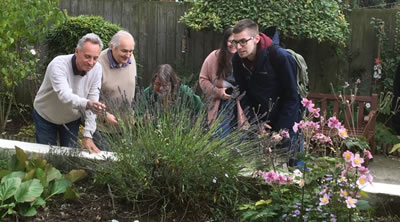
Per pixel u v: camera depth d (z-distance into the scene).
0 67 6.61
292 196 3.08
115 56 4.11
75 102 3.56
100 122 3.63
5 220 2.95
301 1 7.24
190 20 7.62
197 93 8.05
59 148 3.71
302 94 4.02
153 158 3.17
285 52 3.81
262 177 3.19
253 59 3.89
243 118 3.71
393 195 3.20
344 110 7.03
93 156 3.57
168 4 8.35
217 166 3.16
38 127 4.13
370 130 6.72
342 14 7.57
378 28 7.61
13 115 8.21
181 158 3.08
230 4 7.36
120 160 3.24
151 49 8.46
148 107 3.47
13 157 3.42
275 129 3.99
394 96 5.68
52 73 3.73
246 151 3.29
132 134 3.34
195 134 3.19
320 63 7.93
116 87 4.19
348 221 2.91
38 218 3.03
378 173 6.26
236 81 4.09
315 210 2.93
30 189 3.02
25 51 7.20
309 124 3.11
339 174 2.93
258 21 7.14
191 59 8.34
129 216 3.14
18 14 6.41
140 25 8.43
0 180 3.22
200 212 3.20
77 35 7.27
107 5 8.42
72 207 3.19
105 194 3.33
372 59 7.77
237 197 3.27
